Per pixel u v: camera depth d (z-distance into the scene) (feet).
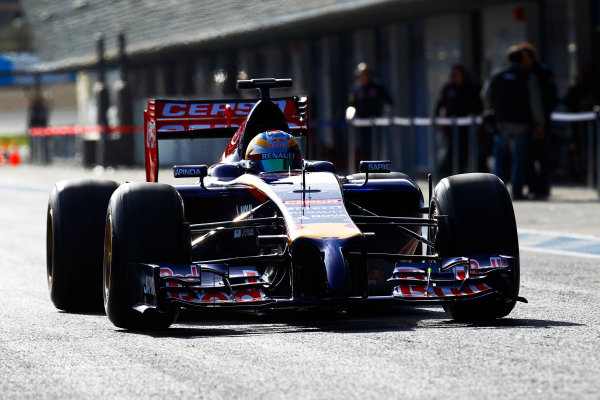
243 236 83.97
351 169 237.25
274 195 76.74
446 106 217.97
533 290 92.73
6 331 77.30
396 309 84.89
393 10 238.07
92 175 307.37
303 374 58.90
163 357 64.85
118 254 73.46
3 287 104.68
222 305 69.67
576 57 223.10
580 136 209.56
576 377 56.34
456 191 77.30
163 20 331.98
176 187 83.92
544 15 231.30
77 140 391.04
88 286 86.53
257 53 341.82
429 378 57.06
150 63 391.65
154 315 74.33
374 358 62.39
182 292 71.61
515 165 184.75
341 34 302.25
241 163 87.45
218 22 298.76
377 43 286.66
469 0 221.25
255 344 67.97
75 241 86.38
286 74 329.31
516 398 52.39
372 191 85.25
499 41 242.37
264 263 84.33
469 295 71.41
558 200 181.47
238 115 103.86
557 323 74.02
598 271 105.19
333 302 69.15
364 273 70.38
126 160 342.23
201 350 66.64
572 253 120.26
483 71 236.84
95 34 383.86
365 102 236.02
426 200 191.11
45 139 388.78
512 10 236.63
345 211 74.38
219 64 357.61
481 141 212.23
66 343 71.26
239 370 60.44
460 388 54.70
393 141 253.03
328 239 70.38
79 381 59.62
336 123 257.34
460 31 251.39
